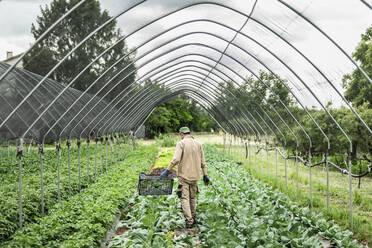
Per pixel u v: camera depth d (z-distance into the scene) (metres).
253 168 16.38
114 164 16.83
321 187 11.30
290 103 10.87
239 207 7.19
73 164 14.86
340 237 6.31
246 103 15.21
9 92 9.26
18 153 6.68
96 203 7.41
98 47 7.73
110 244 5.84
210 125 67.81
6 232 5.86
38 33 6.02
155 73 14.06
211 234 5.84
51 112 11.47
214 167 15.77
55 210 7.24
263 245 5.54
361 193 10.09
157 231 6.80
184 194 7.30
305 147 11.21
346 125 7.86
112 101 13.12
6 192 8.41
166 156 22.33
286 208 8.11
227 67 13.09
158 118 51.97
